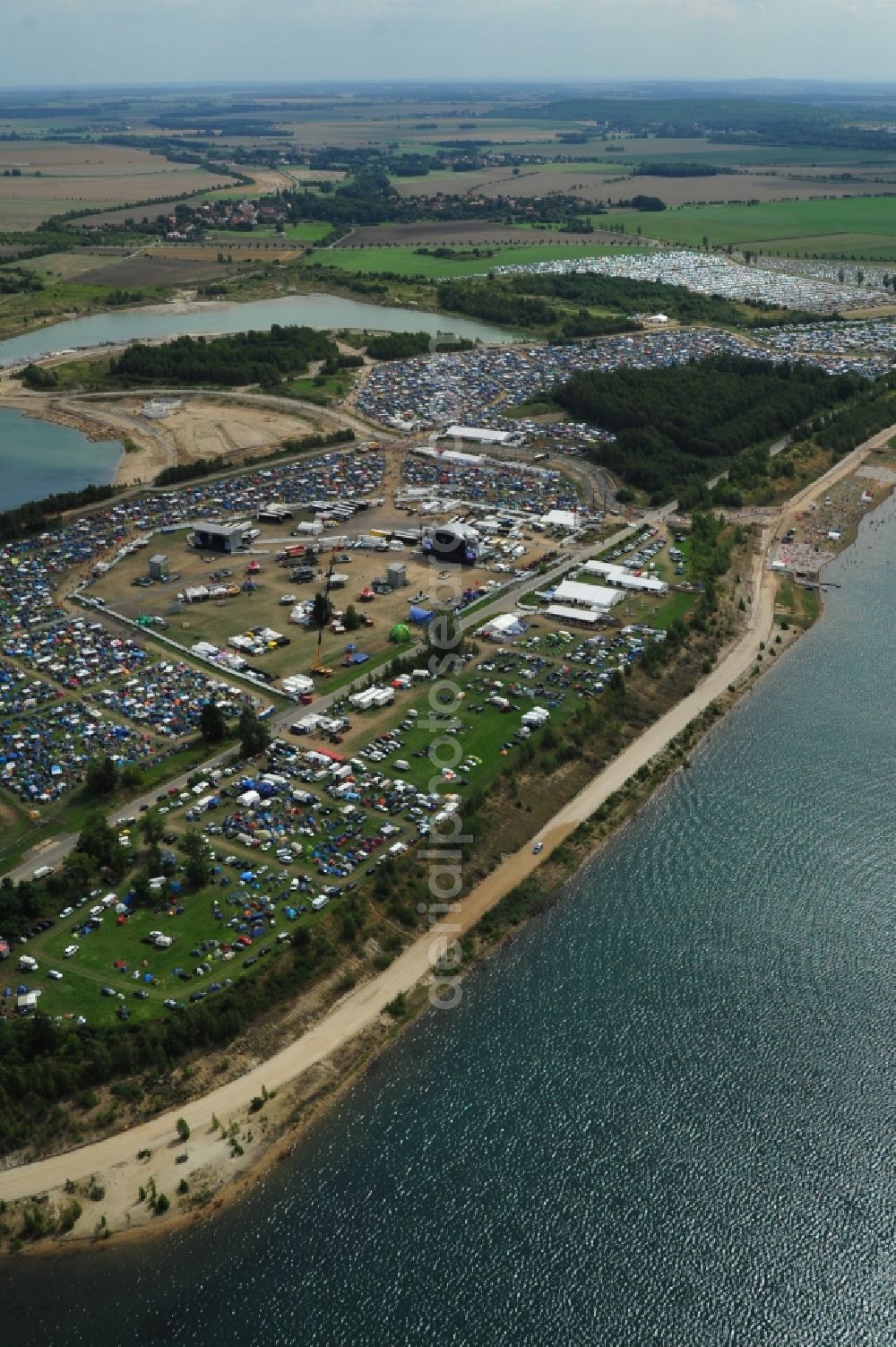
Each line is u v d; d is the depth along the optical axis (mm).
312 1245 175500
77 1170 186625
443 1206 180750
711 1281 170125
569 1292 168250
